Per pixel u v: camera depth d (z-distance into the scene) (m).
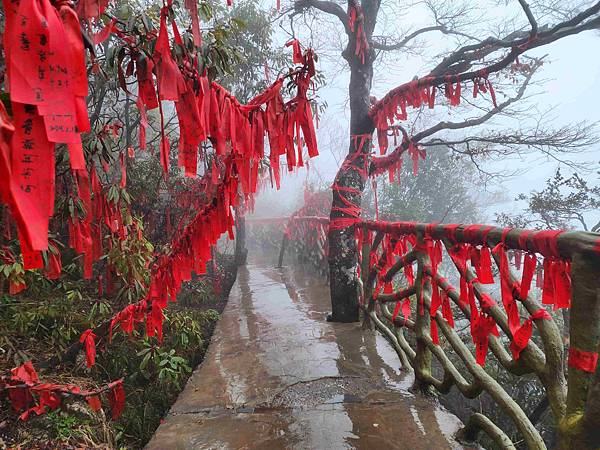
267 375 3.04
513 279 1.57
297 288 6.51
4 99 0.89
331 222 4.30
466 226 1.95
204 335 4.78
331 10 4.29
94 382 3.12
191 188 5.17
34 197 0.75
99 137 2.22
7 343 2.97
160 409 3.38
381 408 2.46
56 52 0.76
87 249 2.00
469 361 2.01
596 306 1.19
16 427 2.29
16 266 2.43
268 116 1.69
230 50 2.19
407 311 2.89
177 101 1.28
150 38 1.32
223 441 2.19
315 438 2.18
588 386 1.21
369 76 4.22
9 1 0.73
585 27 3.06
